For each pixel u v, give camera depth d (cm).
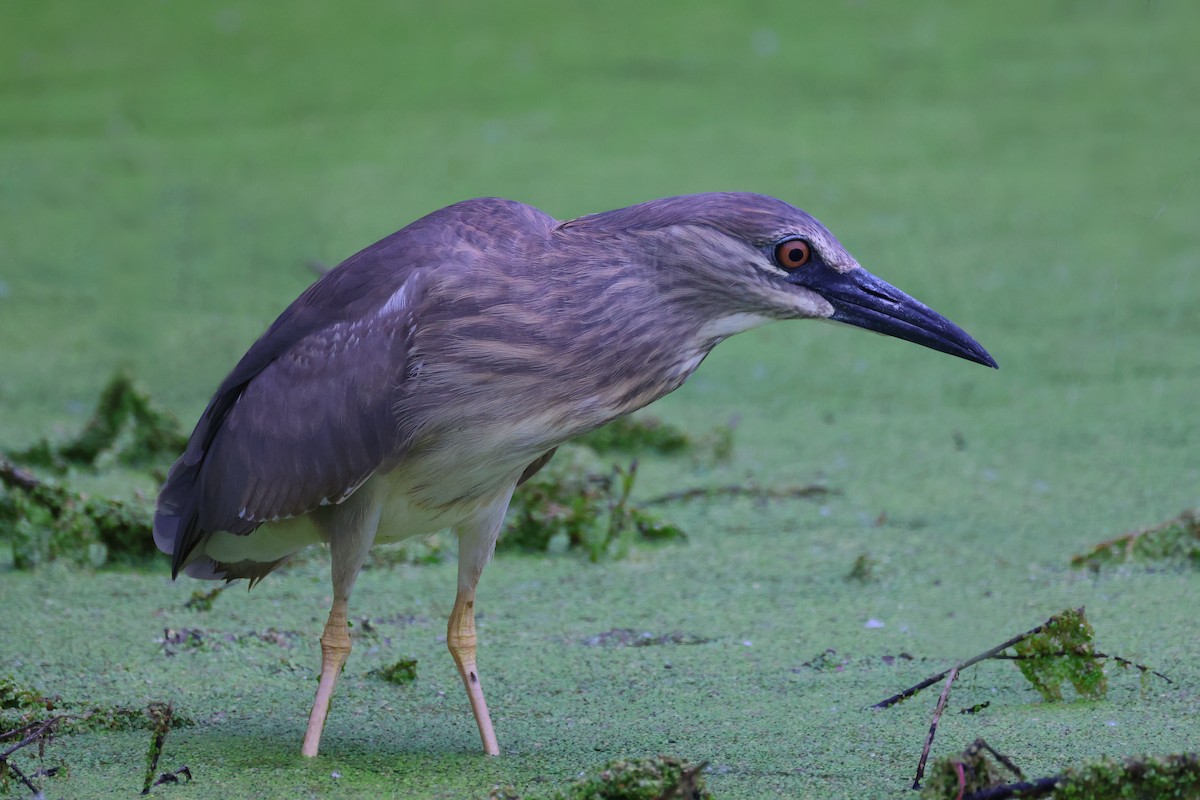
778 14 2688
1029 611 881
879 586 934
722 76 2350
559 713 752
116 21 2817
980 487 1109
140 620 886
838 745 700
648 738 715
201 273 1675
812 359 1446
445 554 1027
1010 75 2280
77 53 2636
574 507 1026
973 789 596
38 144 2177
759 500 1104
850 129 2083
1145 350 1393
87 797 648
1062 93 2184
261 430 706
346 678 805
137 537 998
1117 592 905
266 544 755
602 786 600
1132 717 720
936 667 804
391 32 2686
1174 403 1267
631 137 2064
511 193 1811
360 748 707
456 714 755
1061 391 1311
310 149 2095
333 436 690
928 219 1731
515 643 855
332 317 705
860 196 1806
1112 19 2550
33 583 948
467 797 646
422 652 843
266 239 1764
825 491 1111
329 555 1016
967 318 1464
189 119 2270
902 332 698
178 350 1461
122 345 1477
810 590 932
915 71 2328
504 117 2202
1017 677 786
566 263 687
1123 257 1625
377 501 704
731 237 685
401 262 697
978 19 2605
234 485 714
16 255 1734
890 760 681
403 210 1802
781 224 687
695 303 693
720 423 1272
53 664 814
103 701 762
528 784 658
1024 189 1828
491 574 980
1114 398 1288
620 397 696
